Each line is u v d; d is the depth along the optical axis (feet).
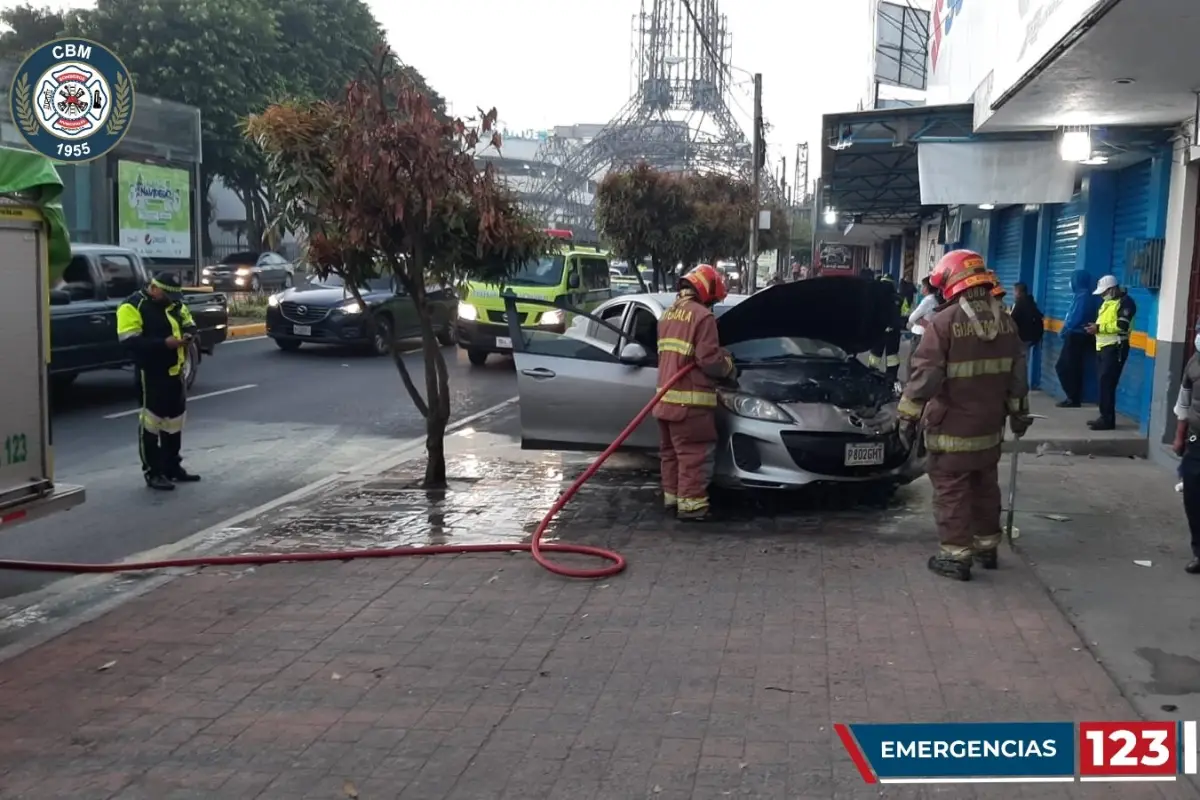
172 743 13.70
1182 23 20.79
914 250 102.27
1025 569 20.25
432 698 14.90
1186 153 29.86
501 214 26.68
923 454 25.55
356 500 27.30
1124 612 17.80
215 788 12.52
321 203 25.79
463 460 32.99
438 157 25.50
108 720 14.42
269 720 14.32
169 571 21.38
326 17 139.64
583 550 21.70
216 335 50.52
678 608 18.42
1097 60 23.80
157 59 121.70
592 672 15.71
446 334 69.15
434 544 22.94
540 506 26.37
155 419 29.50
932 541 22.49
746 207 74.84
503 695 14.96
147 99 87.86
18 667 16.37
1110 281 33.40
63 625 18.38
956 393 19.27
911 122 39.52
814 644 16.60
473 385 52.70
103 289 43.34
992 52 32.01
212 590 20.02
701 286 24.03
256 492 29.55
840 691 14.83
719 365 23.52
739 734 13.60
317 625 17.97
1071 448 32.12
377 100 25.22
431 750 13.35
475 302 58.29
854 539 22.79
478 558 21.75
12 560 22.70
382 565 21.42
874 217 86.69
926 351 19.02
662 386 23.88
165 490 29.60
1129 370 35.65
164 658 16.61
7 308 17.24
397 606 18.85
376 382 51.75
